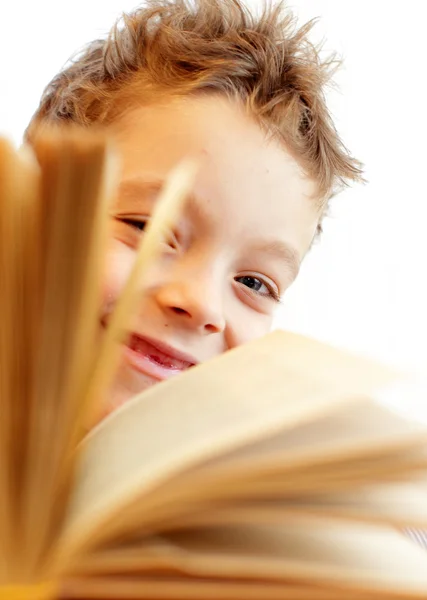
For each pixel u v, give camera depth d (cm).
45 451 22
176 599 23
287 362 31
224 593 23
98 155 20
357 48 131
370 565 26
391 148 133
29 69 122
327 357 31
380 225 133
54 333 21
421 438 25
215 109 73
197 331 68
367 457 24
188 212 67
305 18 128
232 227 69
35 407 21
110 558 22
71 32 123
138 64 80
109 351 24
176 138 70
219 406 28
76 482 25
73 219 20
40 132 22
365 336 132
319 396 25
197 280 67
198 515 23
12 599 21
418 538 66
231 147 71
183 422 27
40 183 20
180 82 76
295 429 27
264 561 23
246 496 24
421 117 133
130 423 29
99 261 21
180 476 23
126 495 22
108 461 26
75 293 21
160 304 66
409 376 27
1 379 21
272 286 76
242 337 74
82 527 22
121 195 68
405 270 133
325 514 24
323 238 132
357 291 133
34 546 22
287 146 76
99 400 24
